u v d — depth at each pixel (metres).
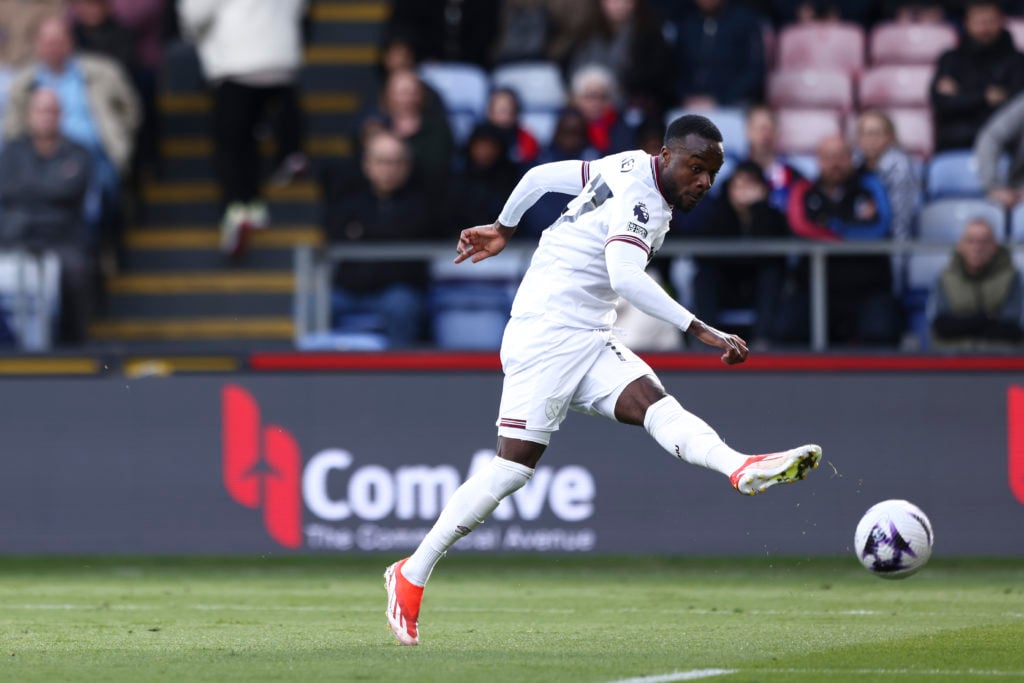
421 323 38.91
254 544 35.47
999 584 31.03
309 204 49.41
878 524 21.61
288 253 47.91
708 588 30.50
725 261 37.41
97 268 46.03
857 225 38.44
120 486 35.72
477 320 40.16
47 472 35.88
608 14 46.25
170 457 35.69
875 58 48.41
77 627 24.02
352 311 38.81
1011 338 36.50
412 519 35.25
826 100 47.09
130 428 35.78
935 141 43.56
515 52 47.81
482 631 23.27
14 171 42.50
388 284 38.69
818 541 34.59
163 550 35.53
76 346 41.72
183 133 52.34
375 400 35.41
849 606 27.11
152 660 19.89
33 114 42.84
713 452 19.25
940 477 34.56
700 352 34.94
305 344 37.31
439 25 48.50
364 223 40.59
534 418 20.33
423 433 35.25
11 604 27.75
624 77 45.69
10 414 36.03
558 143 41.50
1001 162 41.81
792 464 18.34
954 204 40.59
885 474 34.66
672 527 34.88
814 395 34.75
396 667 19.06
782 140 45.66
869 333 37.00
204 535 35.53
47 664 19.56
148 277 47.03
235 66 45.19
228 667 19.14
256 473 35.56
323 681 17.86
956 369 34.66
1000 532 34.44
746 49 45.81
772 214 38.12
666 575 32.94
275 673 18.56
